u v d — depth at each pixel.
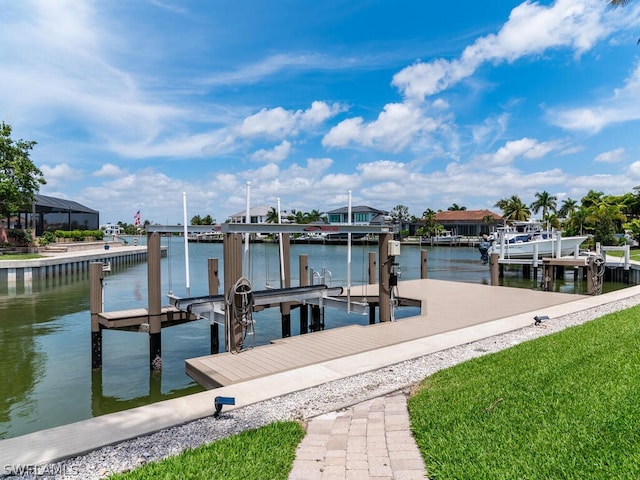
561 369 5.43
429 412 4.44
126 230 102.69
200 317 9.80
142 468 3.41
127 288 23.33
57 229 47.38
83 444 3.87
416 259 46.66
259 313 15.52
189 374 6.45
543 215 74.56
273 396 5.12
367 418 4.50
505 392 4.76
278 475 3.31
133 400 7.75
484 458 3.38
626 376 4.92
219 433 4.16
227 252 7.47
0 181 29.73
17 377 8.89
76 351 10.72
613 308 11.31
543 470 3.12
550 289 20.30
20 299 19.25
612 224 47.50
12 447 3.82
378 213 75.75
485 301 12.51
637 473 2.96
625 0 15.15
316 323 12.23
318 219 84.06
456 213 85.62
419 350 7.16
